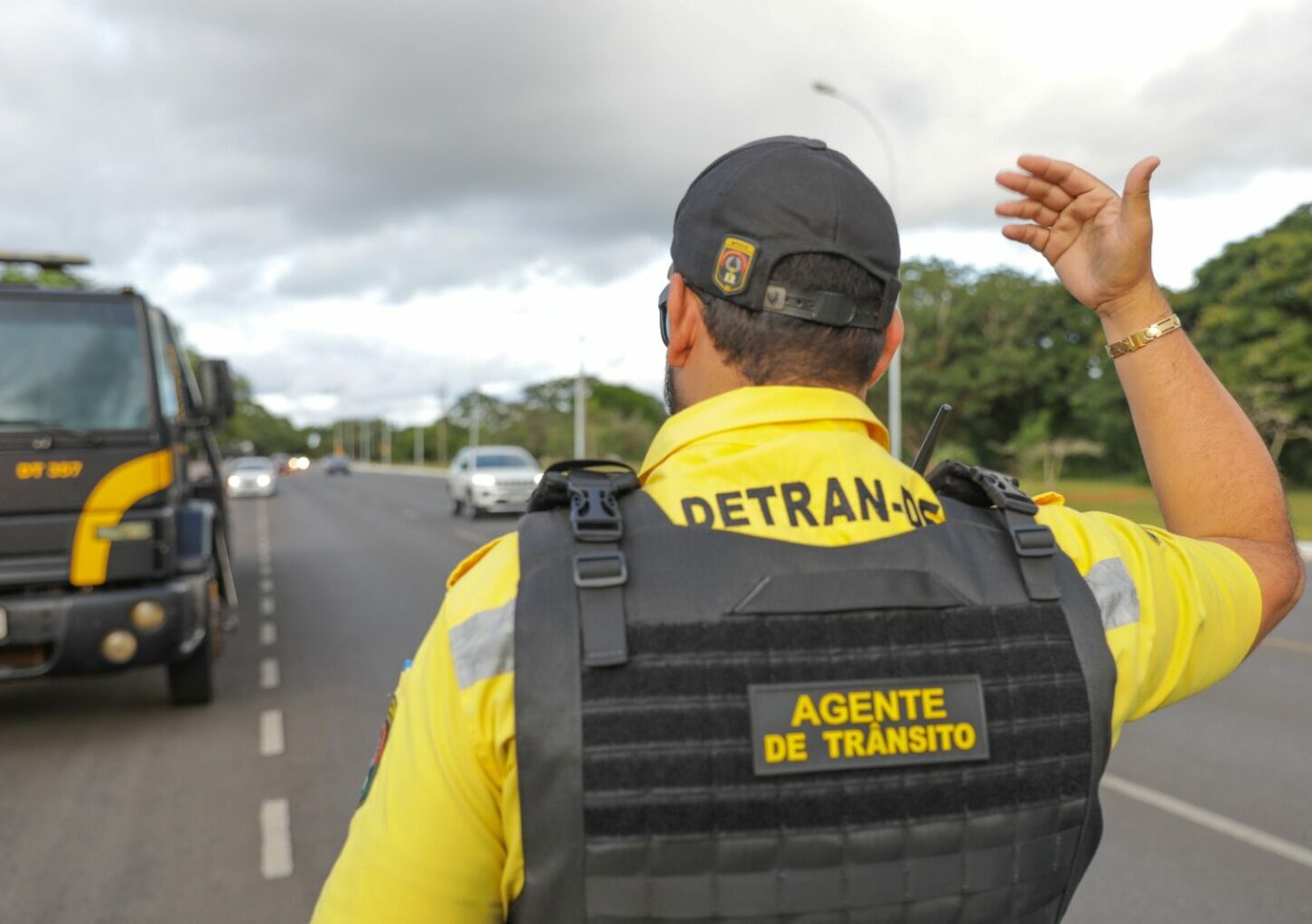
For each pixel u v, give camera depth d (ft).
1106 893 11.58
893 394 82.33
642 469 3.34
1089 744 3.05
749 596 2.89
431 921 2.86
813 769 2.78
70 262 20.11
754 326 3.20
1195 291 146.41
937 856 2.84
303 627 31.37
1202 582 3.45
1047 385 174.40
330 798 15.46
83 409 18.10
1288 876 11.98
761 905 2.73
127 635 17.94
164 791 15.80
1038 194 4.00
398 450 428.97
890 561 3.05
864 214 3.22
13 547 17.63
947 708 2.92
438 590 39.88
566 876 2.71
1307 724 19.15
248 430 436.76
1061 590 3.19
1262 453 3.88
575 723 2.71
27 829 14.20
